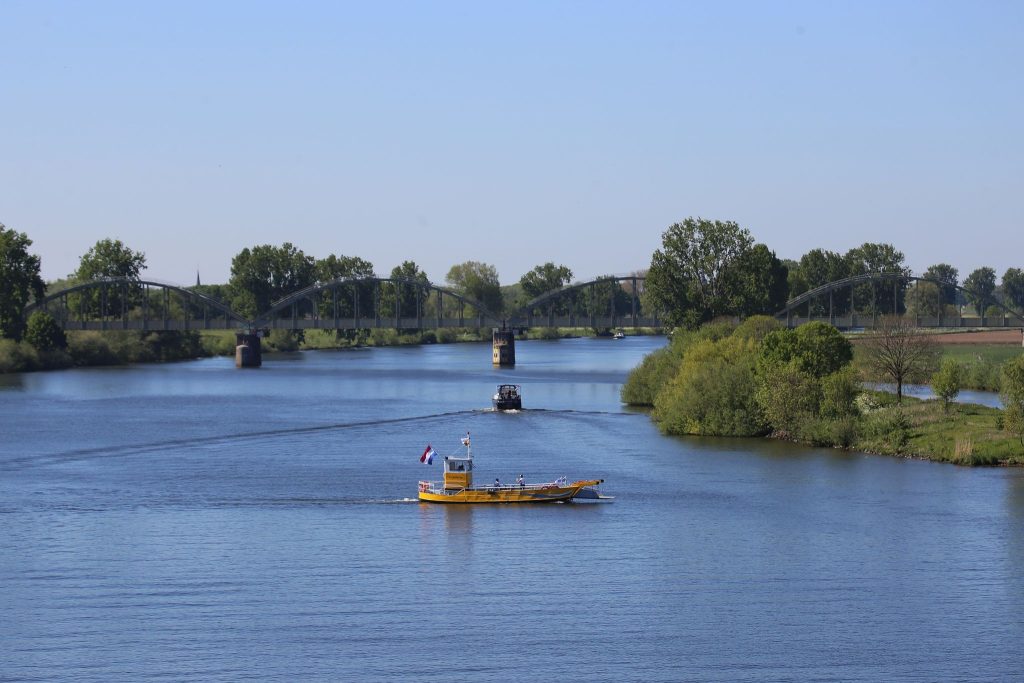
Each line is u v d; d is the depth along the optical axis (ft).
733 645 531.50
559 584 610.24
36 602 581.94
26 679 494.18
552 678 497.46
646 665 510.17
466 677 497.87
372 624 554.05
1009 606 578.66
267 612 568.41
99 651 521.24
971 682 495.41
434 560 651.66
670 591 599.57
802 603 583.58
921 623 556.92
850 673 503.61
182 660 512.63
